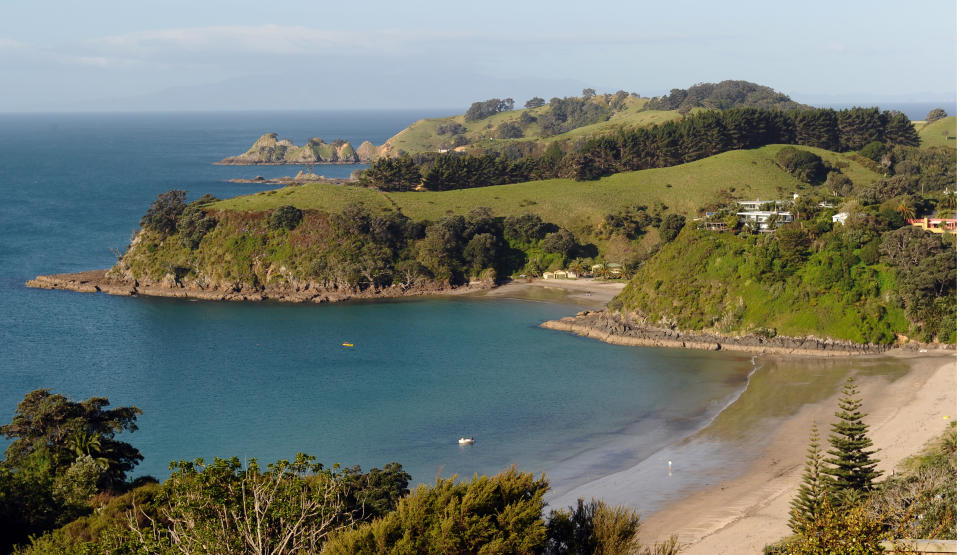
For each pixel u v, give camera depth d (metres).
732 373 111.50
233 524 33.81
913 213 145.25
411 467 78.81
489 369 115.31
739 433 87.12
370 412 96.31
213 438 87.25
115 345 128.50
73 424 66.44
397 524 34.81
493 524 34.69
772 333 125.62
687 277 137.12
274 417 94.38
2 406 98.31
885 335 120.69
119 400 101.00
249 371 114.31
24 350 124.81
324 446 84.69
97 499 59.19
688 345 126.50
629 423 92.00
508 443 85.81
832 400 97.00
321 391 104.75
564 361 119.56
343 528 35.91
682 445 84.38
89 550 37.62
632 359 120.12
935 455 71.69
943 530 38.44
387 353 124.50
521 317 150.25
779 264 131.50
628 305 141.75
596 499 70.44
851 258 128.38
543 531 34.28
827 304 125.19
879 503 53.06
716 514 66.00
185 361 119.62
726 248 137.75
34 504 57.56
